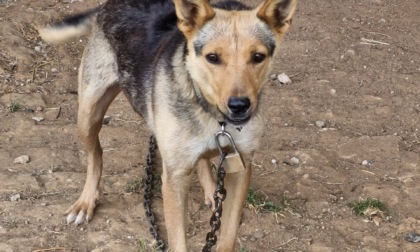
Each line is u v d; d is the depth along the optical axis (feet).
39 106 8.42
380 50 9.39
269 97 8.66
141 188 7.64
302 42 9.43
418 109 8.64
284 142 8.16
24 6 9.71
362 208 7.50
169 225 6.82
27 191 7.54
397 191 7.70
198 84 6.59
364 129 8.38
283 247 7.22
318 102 8.65
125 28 7.27
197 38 6.58
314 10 9.98
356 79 8.96
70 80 8.78
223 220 6.92
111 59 7.38
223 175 6.68
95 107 7.43
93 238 7.20
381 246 7.23
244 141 6.72
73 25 7.68
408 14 10.03
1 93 8.52
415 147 8.21
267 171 7.86
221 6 6.92
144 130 8.27
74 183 7.64
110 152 7.98
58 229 7.27
